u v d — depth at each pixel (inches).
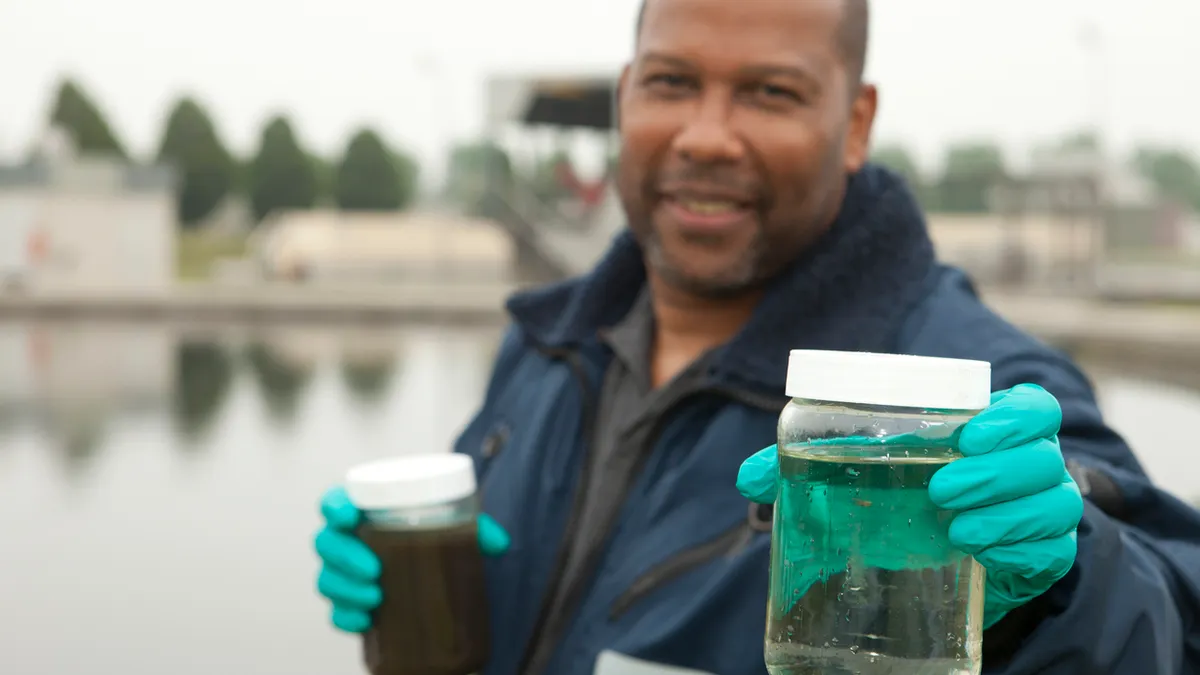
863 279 53.4
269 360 634.2
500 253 1549.0
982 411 34.5
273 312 1026.7
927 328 52.0
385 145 2480.3
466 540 54.4
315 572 208.2
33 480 300.8
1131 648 39.3
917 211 55.5
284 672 155.9
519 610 58.2
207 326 901.2
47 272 1266.0
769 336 52.7
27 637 171.3
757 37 50.9
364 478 53.1
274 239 1754.4
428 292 1223.5
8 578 205.3
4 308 1013.2
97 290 1236.5
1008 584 38.6
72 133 2402.8
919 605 33.9
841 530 34.4
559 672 54.7
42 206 1263.5
